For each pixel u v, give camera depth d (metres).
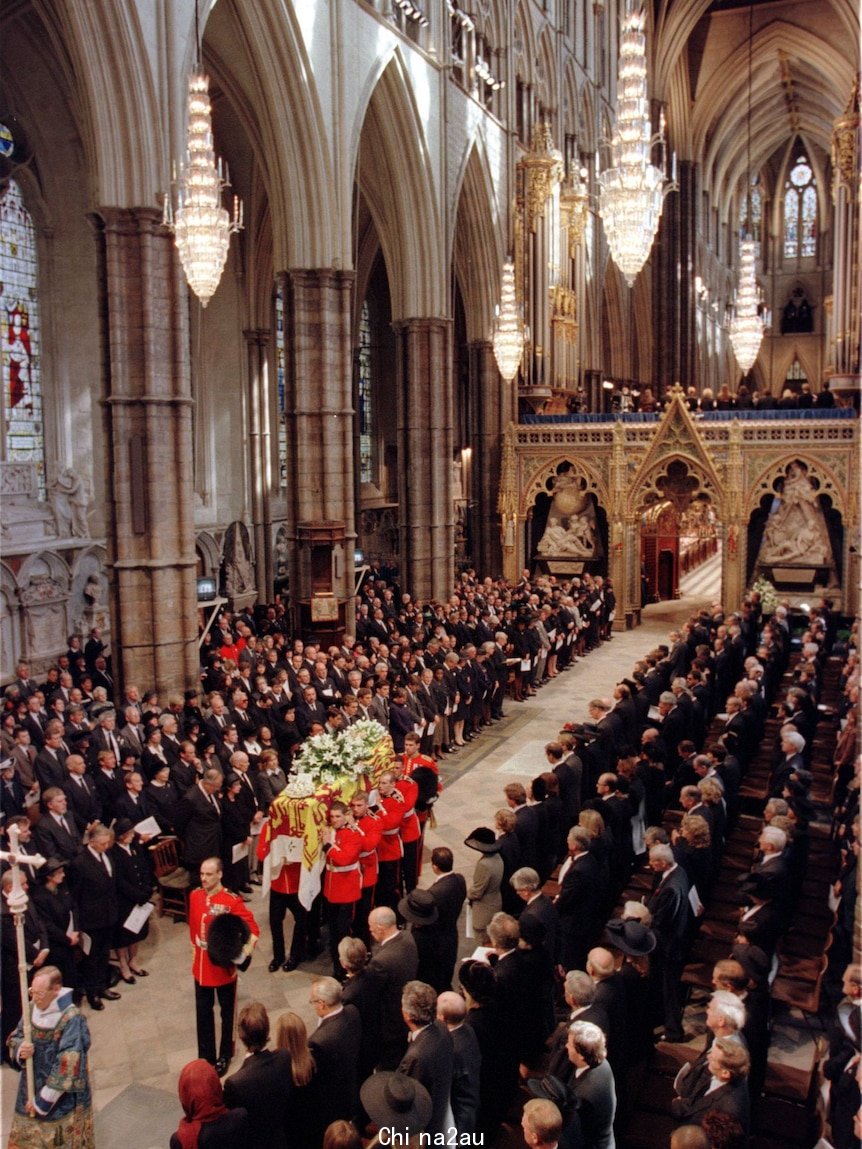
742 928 8.79
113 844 10.57
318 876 10.73
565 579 34.56
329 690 18.02
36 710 15.32
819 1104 7.79
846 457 30.03
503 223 33.75
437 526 29.56
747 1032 7.14
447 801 16.48
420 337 28.86
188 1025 10.03
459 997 7.04
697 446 31.34
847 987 6.23
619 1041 7.29
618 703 15.65
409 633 23.08
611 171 18.45
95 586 24.44
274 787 12.76
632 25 18.22
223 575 31.48
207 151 14.16
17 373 23.42
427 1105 6.03
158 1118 8.57
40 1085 7.07
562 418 34.09
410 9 25.88
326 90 21.92
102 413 17.30
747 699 15.99
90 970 10.37
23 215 23.58
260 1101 6.39
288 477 23.02
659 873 9.77
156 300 17.17
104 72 16.28
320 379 22.59
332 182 22.25
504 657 22.39
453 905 9.35
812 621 23.17
